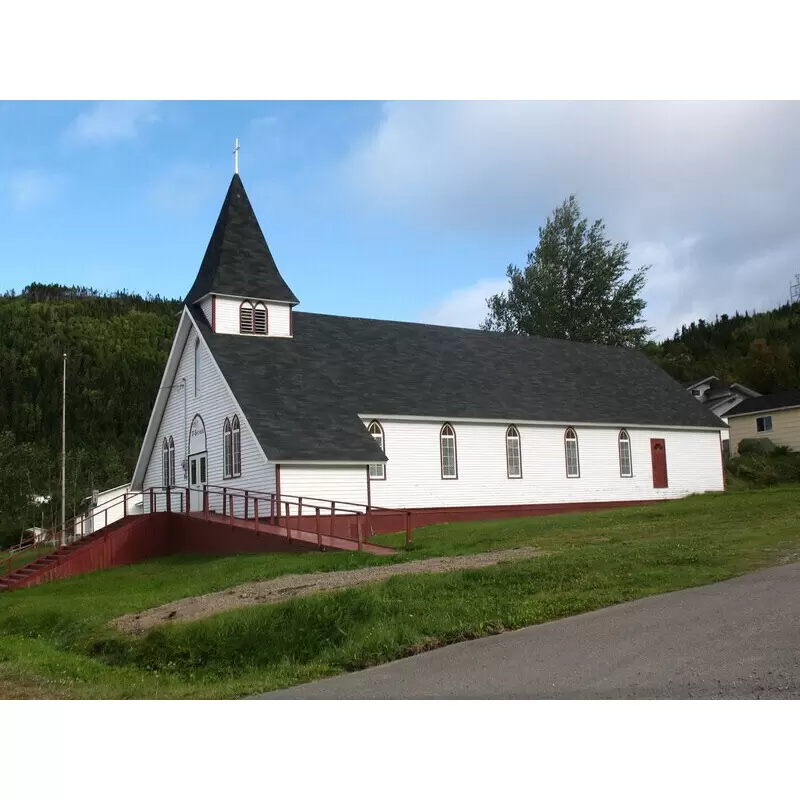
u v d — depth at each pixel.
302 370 35.75
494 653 12.34
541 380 44.28
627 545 21.03
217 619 16.28
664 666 10.54
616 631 12.62
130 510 52.25
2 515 70.25
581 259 72.38
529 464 40.06
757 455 57.62
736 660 10.42
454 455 37.59
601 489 42.66
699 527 24.66
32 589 26.97
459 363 42.38
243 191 38.72
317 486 30.70
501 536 26.64
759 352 97.88
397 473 35.62
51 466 84.31
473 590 16.59
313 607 15.95
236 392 32.50
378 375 37.94
